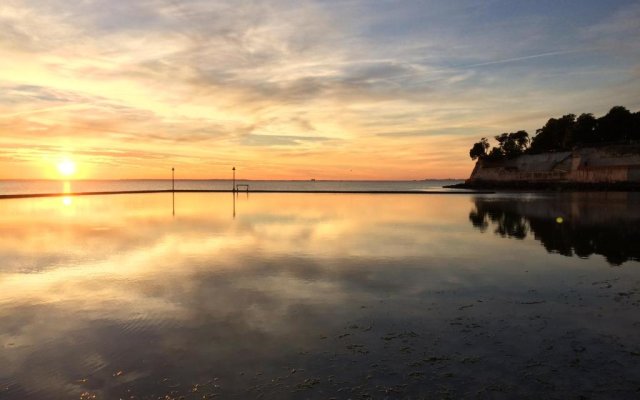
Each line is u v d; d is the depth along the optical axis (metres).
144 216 25.19
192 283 9.52
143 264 11.47
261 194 58.78
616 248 14.30
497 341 6.30
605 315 7.47
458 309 7.80
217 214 26.53
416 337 6.46
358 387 4.96
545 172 86.19
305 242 15.33
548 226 20.56
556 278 10.13
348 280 9.87
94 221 22.33
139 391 4.87
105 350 5.96
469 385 5.01
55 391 4.88
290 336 6.49
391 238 16.42
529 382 5.08
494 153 106.69
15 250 13.54
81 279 9.83
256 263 11.65
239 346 6.11
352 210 30.02
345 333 6.61
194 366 5.48
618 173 69.81
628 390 4.89
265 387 4.96
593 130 82.81
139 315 7.39
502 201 41.91
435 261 12.06
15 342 6.23
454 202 40.38
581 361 5.63
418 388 4.94
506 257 12.69
